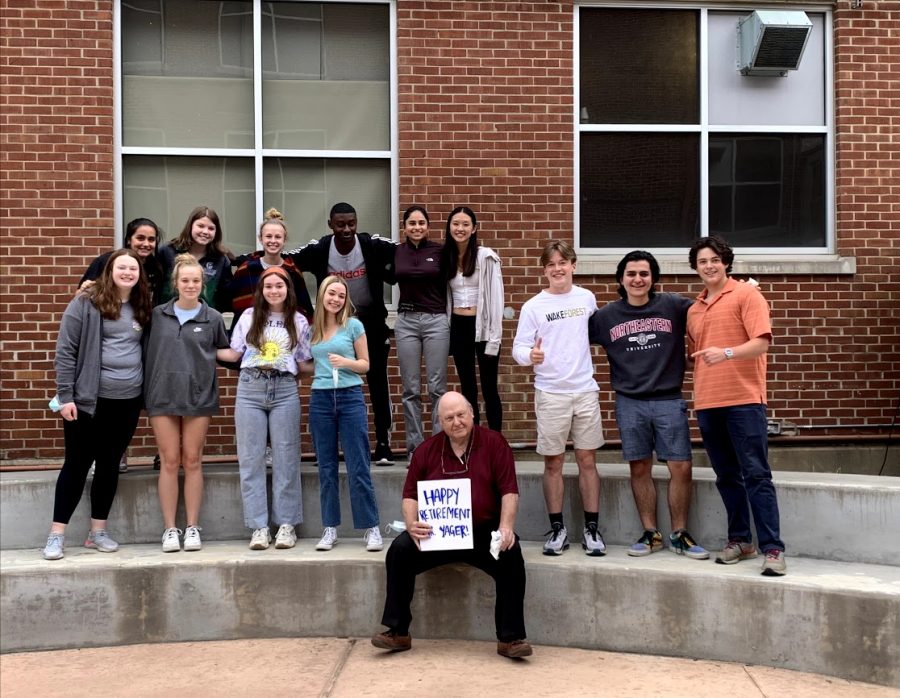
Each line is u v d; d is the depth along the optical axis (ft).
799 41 24.17
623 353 18.61
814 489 18.47
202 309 19.04
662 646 16.99
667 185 24.86
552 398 18.52
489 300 20.76
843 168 24.68
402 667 16.21
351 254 20.94
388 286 24.39
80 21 22.85
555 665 16.38
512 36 23.95
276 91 24.11
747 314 17.13
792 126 25.02
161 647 17.54
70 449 18.35
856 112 24.72
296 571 18.04
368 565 18.06
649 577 17.07
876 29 24.76
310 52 24.21
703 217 24.85
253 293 20.13
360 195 24.39
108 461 18.81
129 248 19.43
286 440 19.16
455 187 23.81
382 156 24.27
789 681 15.55
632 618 17.16
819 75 25.09
